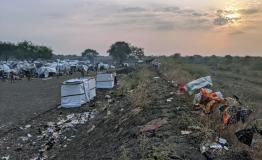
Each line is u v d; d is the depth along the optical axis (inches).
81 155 629.9
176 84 1092.5
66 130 893.2
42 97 1523.1
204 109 540.4
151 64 3452.3
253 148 417.1
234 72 2856.8
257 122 472.1
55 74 2783.0
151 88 997.2
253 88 1537.9
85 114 1087.6
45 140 825.5
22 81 2317.9
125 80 1889.8
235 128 461.1
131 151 438.3
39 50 6063.0
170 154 399.2
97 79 1700.3
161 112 607.2
